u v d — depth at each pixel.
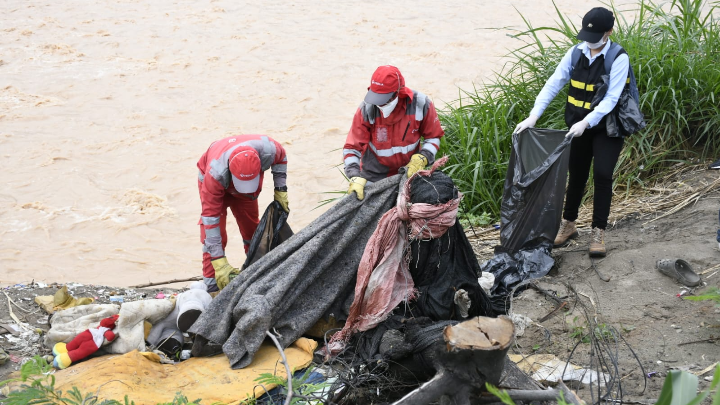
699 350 7.17
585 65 9.05
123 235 16.72
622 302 8.29
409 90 7.72
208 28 32.62
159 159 20.52
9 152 20.91
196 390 6.67
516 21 32.28
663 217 10.55
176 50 29.70
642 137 12.18
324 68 27.52
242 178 7.97
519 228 9.45
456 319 6.99
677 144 12.29
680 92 12.32
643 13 14.35
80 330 7.74
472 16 33.53
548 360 7.20
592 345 7.06
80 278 14.81
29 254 15.81
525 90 14.04
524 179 9.27
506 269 9.10
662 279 8.68
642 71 12.74
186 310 7.70
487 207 13.27
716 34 13.59
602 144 9.17
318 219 7.75
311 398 5.94
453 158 13.73
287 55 29.06
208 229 8.31
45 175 19.62
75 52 29.36
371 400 6.52
